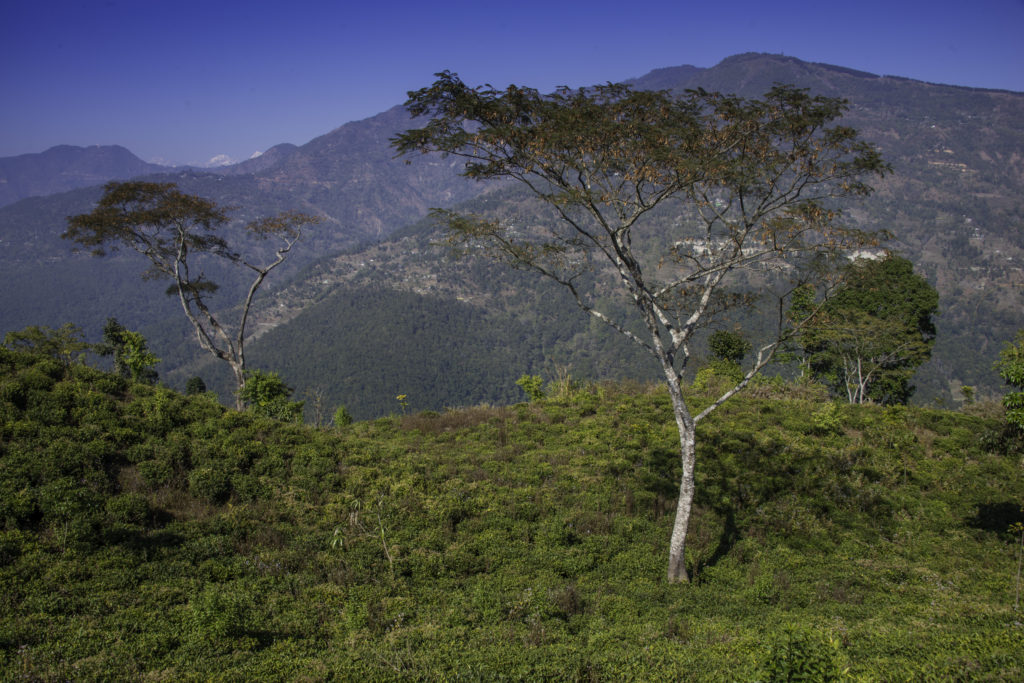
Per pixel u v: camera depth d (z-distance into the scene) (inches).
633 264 446.9
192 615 313.3
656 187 423.5
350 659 291.6
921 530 528.7
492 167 427.8
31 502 379.9
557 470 589.3
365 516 471.2
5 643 275.4
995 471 625.0
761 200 442.6
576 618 364.5
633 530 495.8
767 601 406.6
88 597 321.4
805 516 534.0
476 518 490.9
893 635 327.0
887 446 681.6
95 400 514.3
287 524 447.2
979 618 354.0
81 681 251.6
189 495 459.5
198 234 1133.7
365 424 772.0
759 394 874.8
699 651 319.3
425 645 314.0
